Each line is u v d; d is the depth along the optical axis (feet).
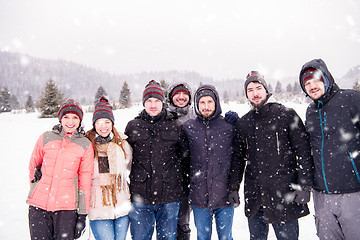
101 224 8.62
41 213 8.11
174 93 12.95
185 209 10.89
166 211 9.53
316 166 8.25
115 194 8.85
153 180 9.34
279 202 8.48
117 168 9.00
